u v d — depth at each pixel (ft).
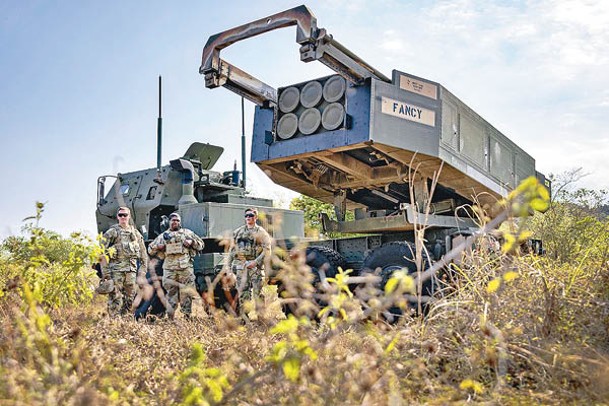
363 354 8.86
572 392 9.95
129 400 9.61
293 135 23.24
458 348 11.23
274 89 24.03
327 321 9.25
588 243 19.34
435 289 21.20
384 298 8.41
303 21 20.45
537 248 24.41
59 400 7.97
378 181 24.72
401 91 21.76
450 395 9.63
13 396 7.50
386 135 21.21
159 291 20.89
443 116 22.88
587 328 12.65
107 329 15.67
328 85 22.29
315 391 8.11
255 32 21.93
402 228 24.76
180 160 33.45
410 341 11.30
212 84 23.09
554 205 21.54
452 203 26.00
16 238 16.25
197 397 8.14
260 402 8.45
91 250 18.33
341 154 23.41
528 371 10.98
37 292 9.96
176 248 28.17
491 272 13.67
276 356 8.03
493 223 7.88
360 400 8.14
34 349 9.36
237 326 11.34
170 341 14.74
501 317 12.35
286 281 10.22
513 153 28.63
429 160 22.57
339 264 25.98
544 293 12.83
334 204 26.71
